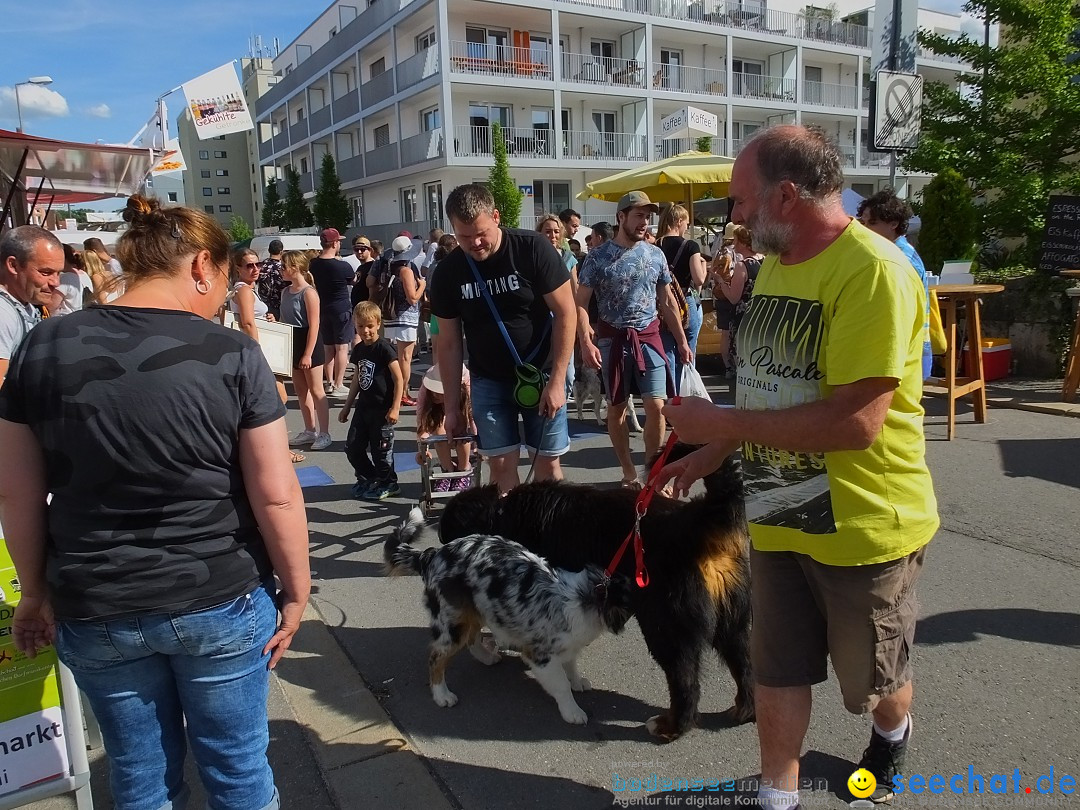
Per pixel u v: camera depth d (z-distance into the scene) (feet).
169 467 5.84
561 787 9.09
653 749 9.70
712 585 9.26
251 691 6.55
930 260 31.71
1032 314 28.78
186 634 6.07
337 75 127.24
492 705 10.89
